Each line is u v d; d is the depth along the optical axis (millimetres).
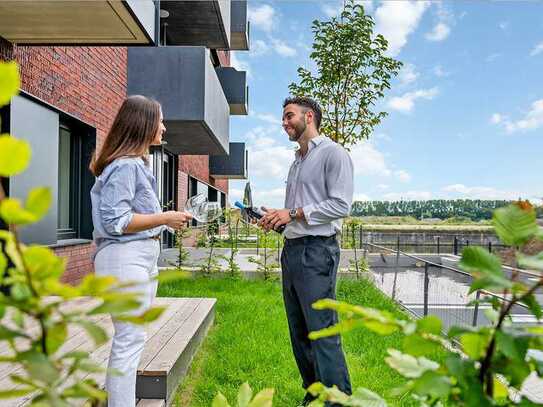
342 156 2678
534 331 644
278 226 2656
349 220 10383
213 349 4270
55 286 491
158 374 2834
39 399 513
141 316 519
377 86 9898
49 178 5805
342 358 2611
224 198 31344
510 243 639
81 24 4480
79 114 6750
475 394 600
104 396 555
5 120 4984
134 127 2246
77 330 3375
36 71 5539
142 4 4504
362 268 8938
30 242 5336
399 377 3506
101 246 2176
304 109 2834
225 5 12117
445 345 674
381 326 675
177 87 8602
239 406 870
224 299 6652
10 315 512
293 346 2867
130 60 8633
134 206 2242
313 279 2613
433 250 17828
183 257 9336
